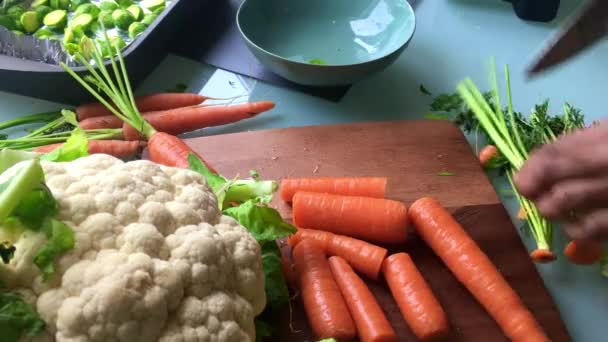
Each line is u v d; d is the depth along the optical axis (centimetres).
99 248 27
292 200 42
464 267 37
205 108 49
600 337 37
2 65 47
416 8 63
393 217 40
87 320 25
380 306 37
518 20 61
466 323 36
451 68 56
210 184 38
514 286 38
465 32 60
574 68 55
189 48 56
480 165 45
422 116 51
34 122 49
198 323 28
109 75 49
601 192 29
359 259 39
